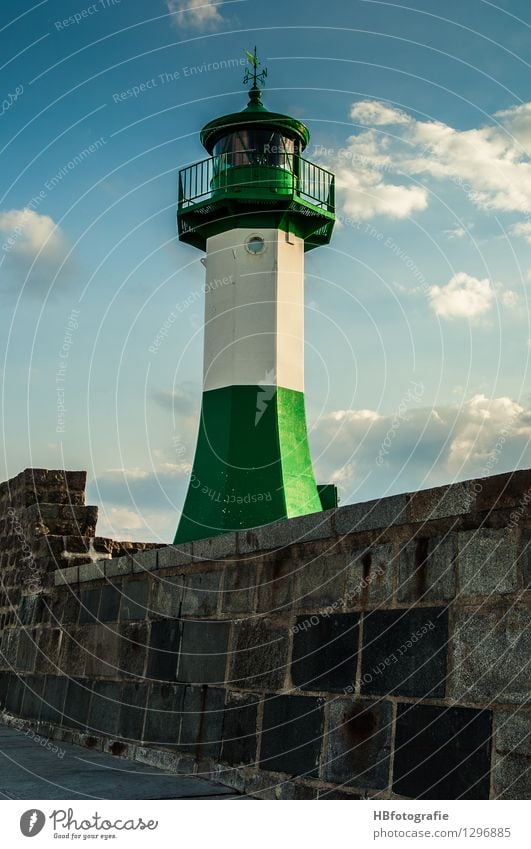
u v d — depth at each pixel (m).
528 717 4.71
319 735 6.22
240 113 20.72
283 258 20.66
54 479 13.15
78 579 10.80
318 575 6.63
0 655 13.36
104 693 9.56
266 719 6.82
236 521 18.91
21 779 7.37
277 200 20.16
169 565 8.63
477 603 5.21
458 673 5.22
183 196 21.55
